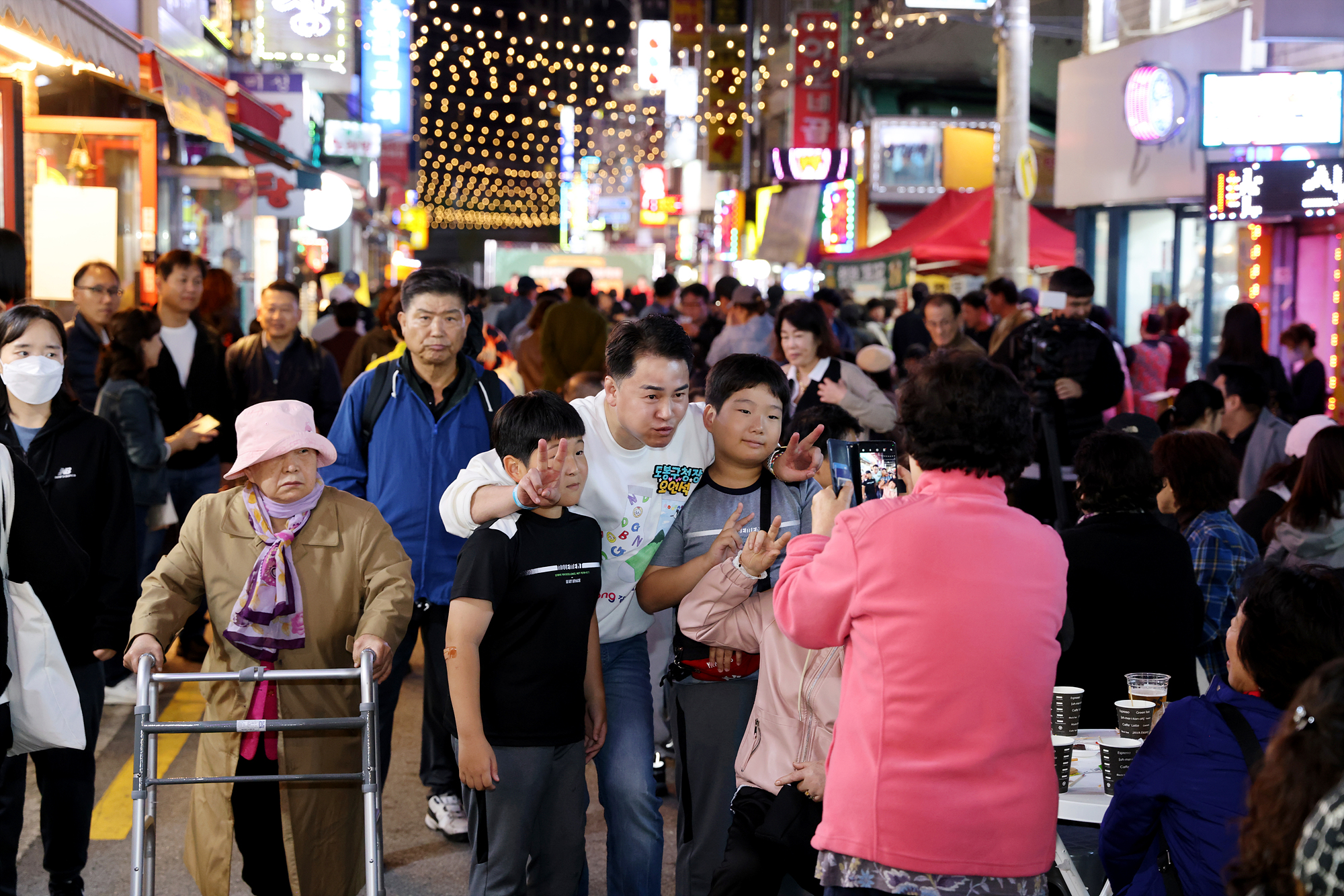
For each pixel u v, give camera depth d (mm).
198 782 3264
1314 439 4922
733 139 30438
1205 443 4738
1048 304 7457
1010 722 2559
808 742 3211
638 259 36656
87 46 8484
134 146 9969
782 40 33438
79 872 4062
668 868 4715
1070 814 3293
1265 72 11438
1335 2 10141
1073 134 15430
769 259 24938
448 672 3404
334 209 16781
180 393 6895
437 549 4543
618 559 3734
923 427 2688
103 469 4316
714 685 3631
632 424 3613
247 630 3615
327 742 3711
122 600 4246
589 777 5734
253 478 3680
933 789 2541
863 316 14164
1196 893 2725
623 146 49656
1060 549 2717
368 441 4680
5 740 3459
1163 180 13836
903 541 2613
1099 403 7305
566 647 3469
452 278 4559
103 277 6793
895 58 27875
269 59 18547
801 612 2752
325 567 3703
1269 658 2639
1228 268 13398
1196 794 2734
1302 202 11039
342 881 3762
